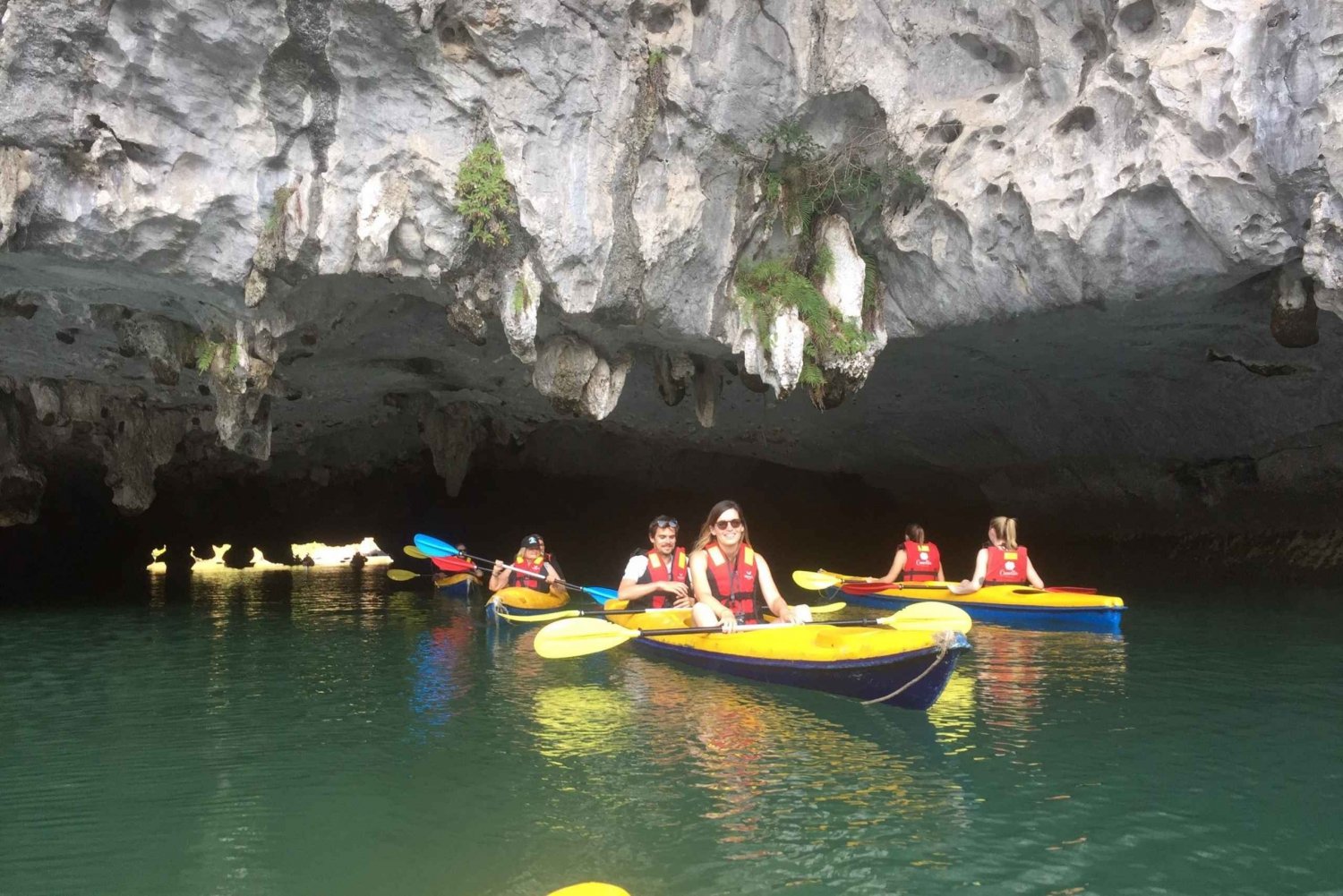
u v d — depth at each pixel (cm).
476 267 686
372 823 337
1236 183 622
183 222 621
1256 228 629
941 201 761
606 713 493
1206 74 619
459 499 1770
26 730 471
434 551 1109
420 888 285
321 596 1198
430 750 427
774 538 1664
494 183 654
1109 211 680
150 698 542
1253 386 970
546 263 680
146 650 722
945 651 451
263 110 618
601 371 806
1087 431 1147
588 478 1700
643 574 697
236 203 627
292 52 609
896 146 752
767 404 1085
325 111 630
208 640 776
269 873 297
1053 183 702
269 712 506
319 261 652
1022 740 433
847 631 532
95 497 1462
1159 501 1187
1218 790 364
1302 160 589
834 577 972
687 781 377
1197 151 634
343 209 645
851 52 728
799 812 343
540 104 662
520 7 636
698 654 609
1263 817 337
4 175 570
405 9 602
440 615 970
